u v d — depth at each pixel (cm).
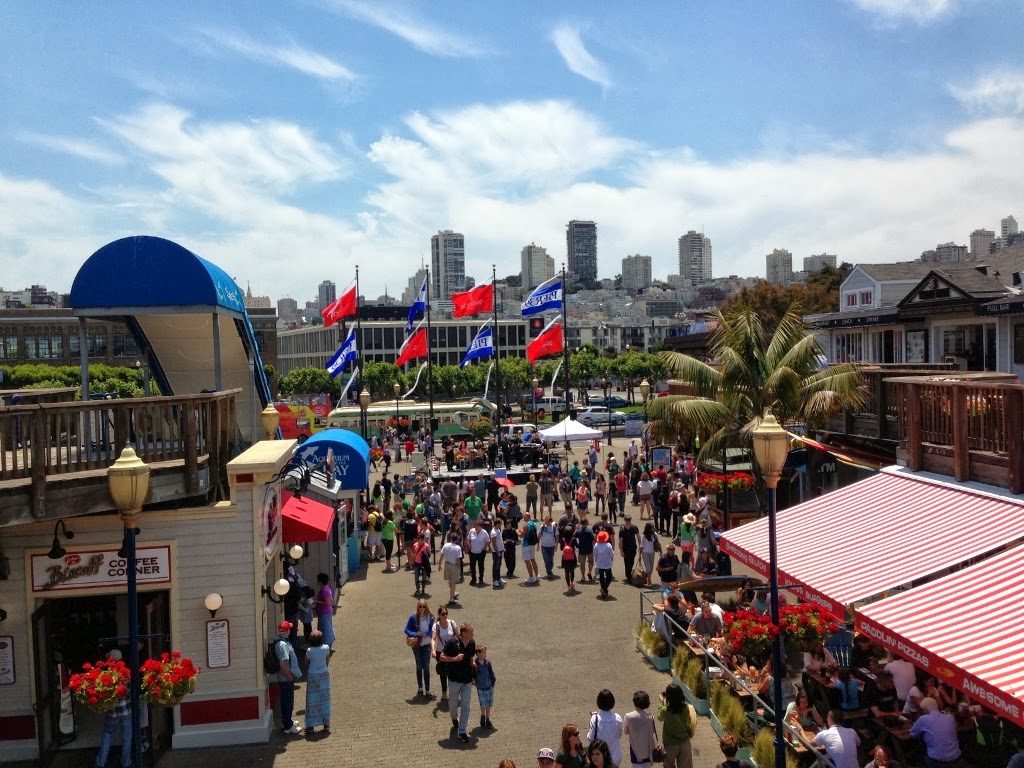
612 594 2111
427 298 4703
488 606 2025
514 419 7600
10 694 1225
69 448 1098
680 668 1466
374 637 1803
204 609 1299
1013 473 1193
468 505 2681
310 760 1223
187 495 1241
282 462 1384
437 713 1390
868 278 4222
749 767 1110
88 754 1253
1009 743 1105
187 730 1284
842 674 1184
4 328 9500
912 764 1091
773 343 2280
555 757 977
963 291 2752
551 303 4284
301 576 2002
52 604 1291
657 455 3428
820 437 2334
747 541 1377
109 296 1427
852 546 1223
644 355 10856
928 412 1422
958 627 915
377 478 4319
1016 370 2566
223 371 1873
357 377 10288
